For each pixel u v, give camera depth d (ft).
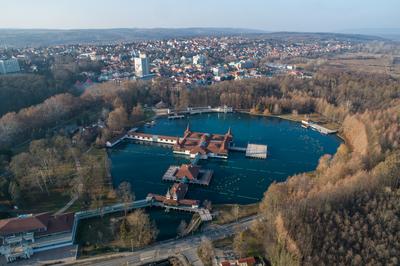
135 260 515.09
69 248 539.70
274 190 619.26
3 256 516.73
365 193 555.69
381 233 488.85
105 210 643.04
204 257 507.30
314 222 500.74
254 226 568.00
